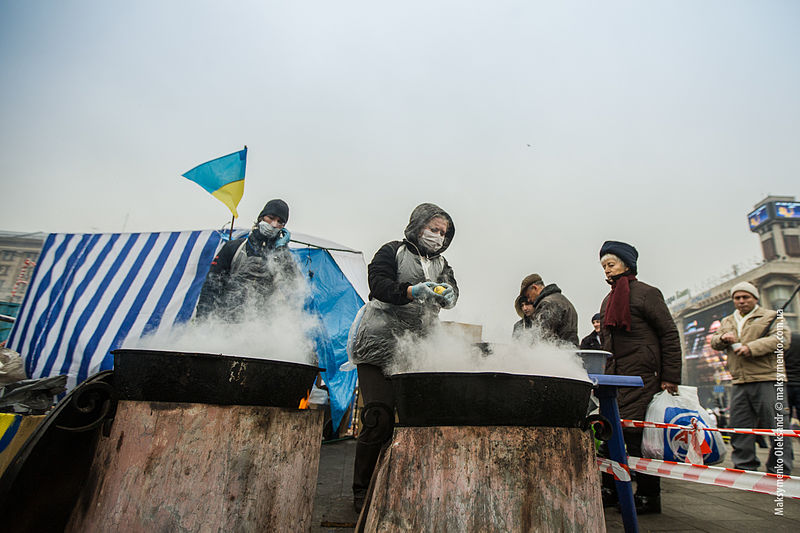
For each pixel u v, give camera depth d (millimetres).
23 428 2072
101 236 4398
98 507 1367
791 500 3066
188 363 1446
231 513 1386
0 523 1410
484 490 1256
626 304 2902
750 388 3650
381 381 2350
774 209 43594
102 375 1574
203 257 4008
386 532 1285
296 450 1585
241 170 3820
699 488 3600
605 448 2787
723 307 50875
